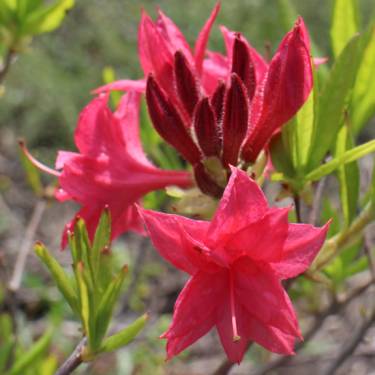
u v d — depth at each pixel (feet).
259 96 0.62
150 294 1.70
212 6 2.29
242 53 0.61
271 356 1.37
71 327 1.36
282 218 0.51
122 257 1.40
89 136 0.66
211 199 0.65
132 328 0.54
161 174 0.69
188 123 0.64
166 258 0.51
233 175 0.50
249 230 0.51
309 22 2.31
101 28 2.25
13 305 0.98
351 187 0.64
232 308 0.50
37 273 1.72
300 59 0.58
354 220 0.65
